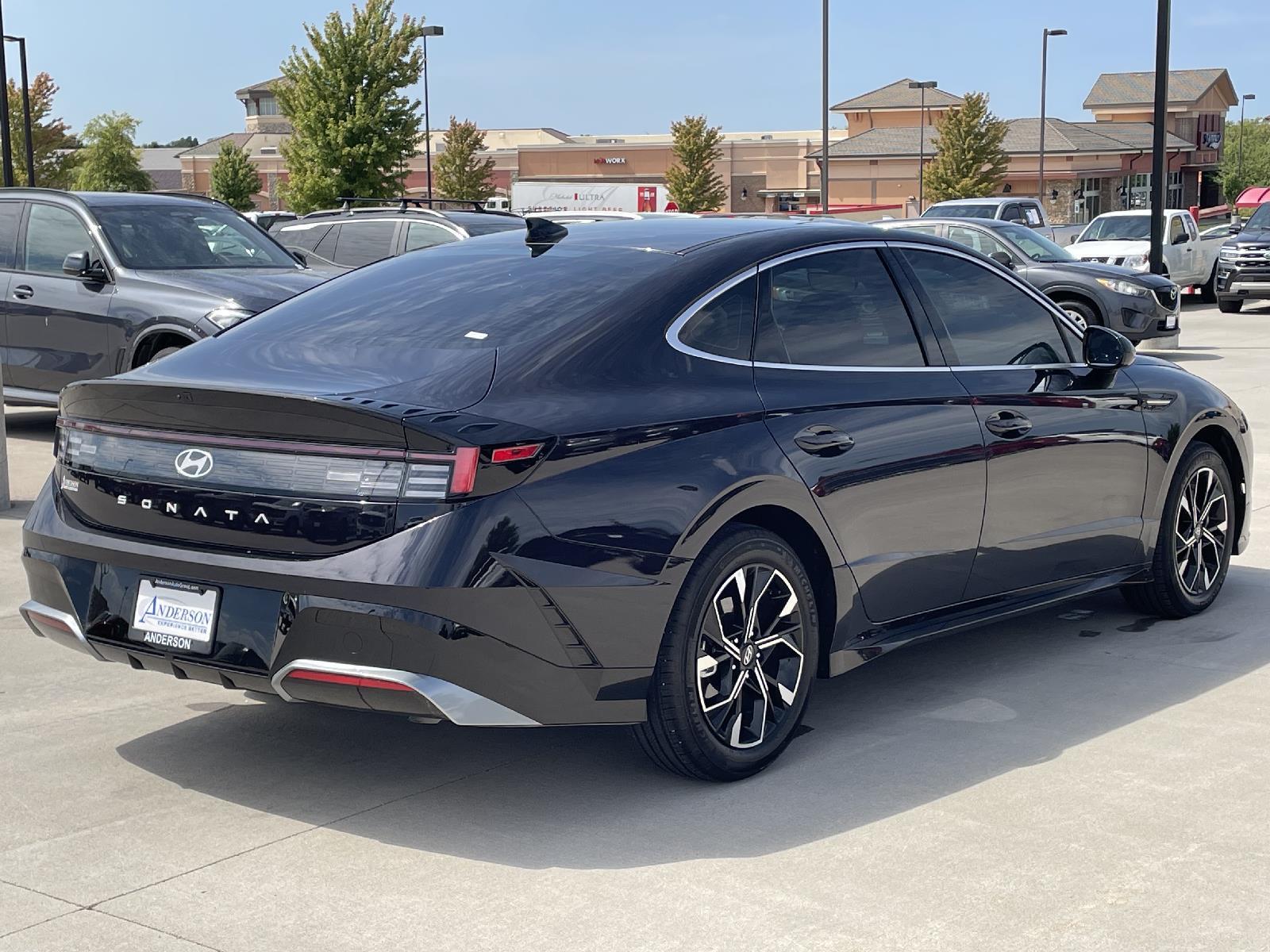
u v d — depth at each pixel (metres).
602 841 3.72
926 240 5.00
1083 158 73.12
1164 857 3.61
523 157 90.75
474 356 3.93
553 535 3.62
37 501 4.23
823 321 4.52
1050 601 5.25
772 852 3.65
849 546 4.37
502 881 3.47
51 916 3.29
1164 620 5.99
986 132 64.06
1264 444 10.34
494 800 4.01
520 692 3.63
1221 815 3.88
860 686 5.09
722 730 4.05
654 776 4.19
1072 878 3.49
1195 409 5.84
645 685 3.84
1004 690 5.02
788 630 4.24
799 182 88.38
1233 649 5.54
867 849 3.66
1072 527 5.28
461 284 4.44
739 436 4.06
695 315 4.19
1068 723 4.66
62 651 5.44
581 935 3.20
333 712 4.78
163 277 9.87
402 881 3.48
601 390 3.88
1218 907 3.34
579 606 3.66
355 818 3.88
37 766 4.25
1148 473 5.62
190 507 3.79
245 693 4.96
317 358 4.06
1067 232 31.62
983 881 3.47
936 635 4.78
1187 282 26.64
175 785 4.11
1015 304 5.27
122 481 3.93
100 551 3.94
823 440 4.27
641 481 3.80
